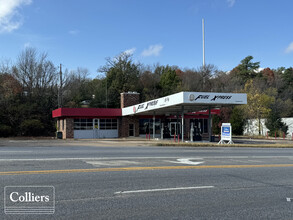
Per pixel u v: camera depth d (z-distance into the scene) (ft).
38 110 150.30
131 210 18.97
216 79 218.18
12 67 164.66
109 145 74.38
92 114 119.44
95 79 213.46
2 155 45.21
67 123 117.39
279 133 127.44
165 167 35.22
